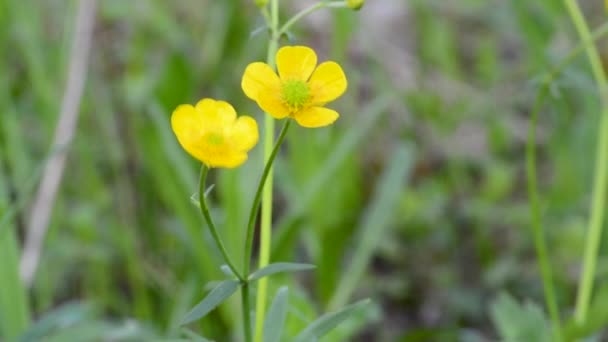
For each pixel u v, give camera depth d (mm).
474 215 762
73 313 536
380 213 654
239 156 406
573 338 559
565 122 780
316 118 418
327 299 654
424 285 730
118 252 715
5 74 779
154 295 686
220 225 617
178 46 820
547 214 747
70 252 669
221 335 605
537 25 729
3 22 758
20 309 572
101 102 788
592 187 761
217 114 411
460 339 668
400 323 709
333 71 423
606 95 573
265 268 429
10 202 668
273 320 456
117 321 621
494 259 743
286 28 476
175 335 580
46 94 731
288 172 701
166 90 735
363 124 672
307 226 658
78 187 758
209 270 602
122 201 725
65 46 747
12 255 572
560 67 548
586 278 574
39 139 792
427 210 769
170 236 715
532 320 559
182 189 634
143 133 682
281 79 423
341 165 678
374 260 755
